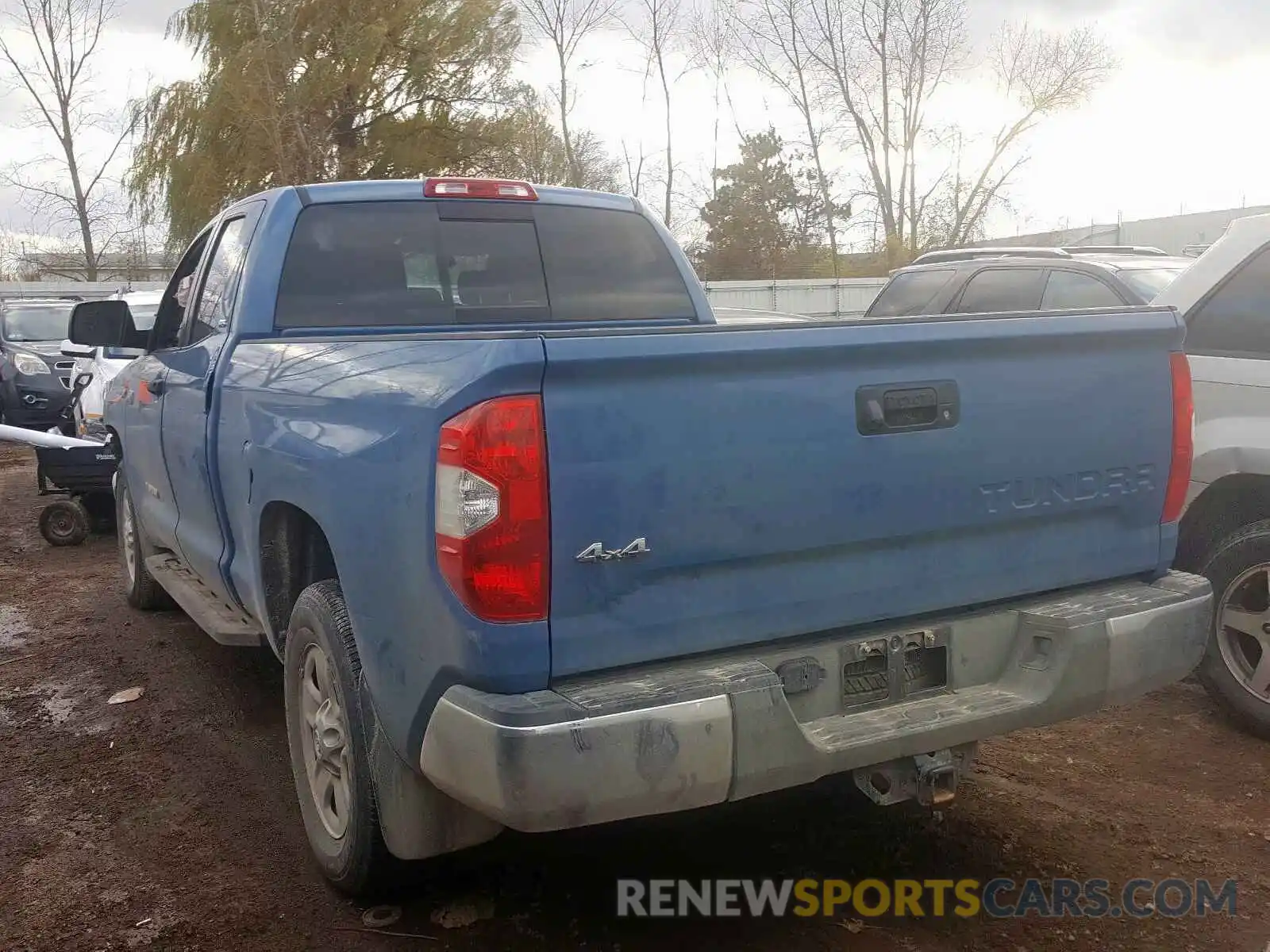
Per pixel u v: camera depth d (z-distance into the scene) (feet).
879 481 9.85
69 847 12.82
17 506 37.19
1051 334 10.61
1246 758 14.70
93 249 121.49
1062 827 12.87
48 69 116.88
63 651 20.43
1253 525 15.34
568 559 8.57
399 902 11.44
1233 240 16.48
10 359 49.19
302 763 12.19
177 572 18.66
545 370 8.37
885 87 113.70
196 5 84.99
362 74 82.43
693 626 9.17
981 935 10.69
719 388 9.06
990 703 10.36
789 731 9.12
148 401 18.28
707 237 148.36
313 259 14.42
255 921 11.12
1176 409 11.65
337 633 10.79
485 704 8.45
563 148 104.73
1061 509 10.98
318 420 10.82
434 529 8.70
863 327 9.62
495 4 90.07
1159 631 10.94
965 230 113.19
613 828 12.87
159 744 15.88
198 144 88.22
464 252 15.24
